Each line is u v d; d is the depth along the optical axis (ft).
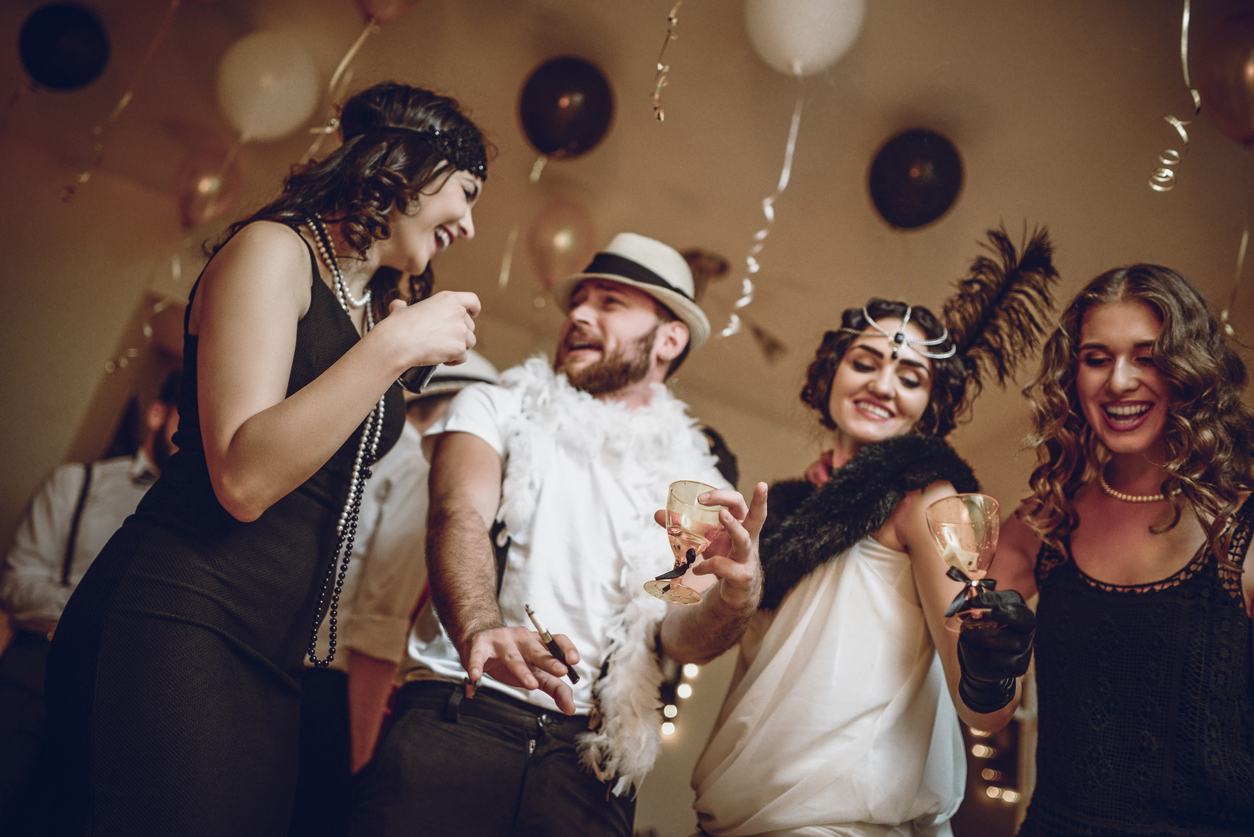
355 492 4.99
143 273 15.52
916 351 7.24
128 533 4.26
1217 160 9.47
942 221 11.64
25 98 14.42
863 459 6.72
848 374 7.35
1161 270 5.89
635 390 7.75
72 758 4.00
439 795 5.46
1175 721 5.18
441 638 6.06
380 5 10.21
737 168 12.70
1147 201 10.18
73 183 15.44
